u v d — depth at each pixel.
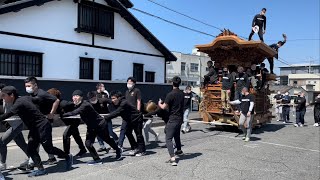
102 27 19.30
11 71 14.86
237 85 12.90
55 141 10.45
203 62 63.81
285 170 7.51
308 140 12.09
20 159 7.88
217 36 13.98
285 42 16.50
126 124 8.33
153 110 9.48
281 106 19.98
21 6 14.84
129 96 8.88
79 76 18.05
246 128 11.36
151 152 8.93
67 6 17.33
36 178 6.30
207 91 13.77
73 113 6.98
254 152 9.35
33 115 6.28
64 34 17.20
